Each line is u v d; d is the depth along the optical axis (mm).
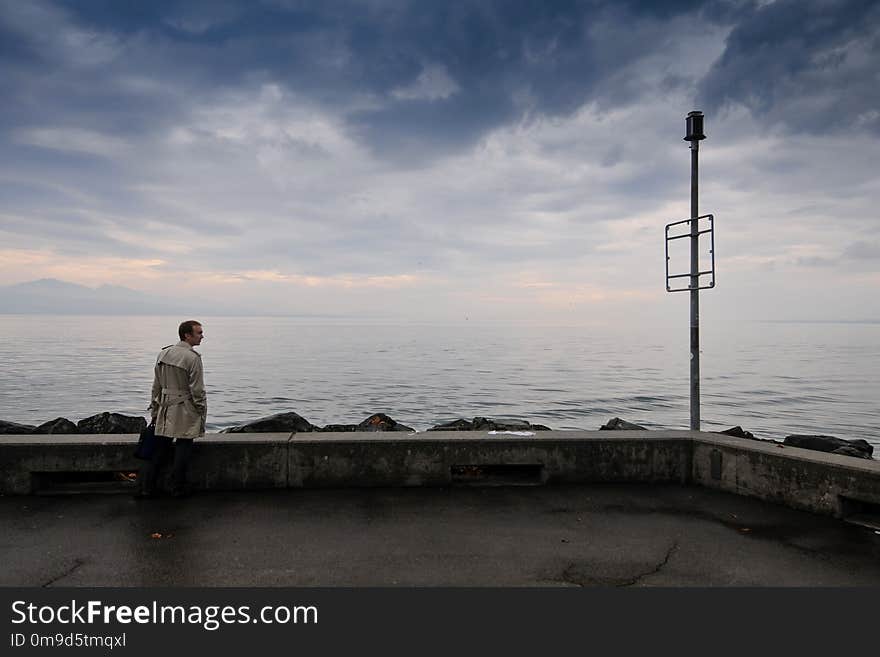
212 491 6258
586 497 6102
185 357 5957
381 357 87812
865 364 80688
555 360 82938
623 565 4406
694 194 7293
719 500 6000
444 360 81625
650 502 5934
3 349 99125
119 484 6344
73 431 13688
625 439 6582
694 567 4363
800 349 126062
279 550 4664
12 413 31234
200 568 4328
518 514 5566
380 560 4488
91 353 89562
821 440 12375
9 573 4230
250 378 52750
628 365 73750
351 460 6387
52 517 5410
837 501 5355
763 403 38375
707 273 7180
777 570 4312
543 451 6535
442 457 6449
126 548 4684
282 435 6602
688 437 6648
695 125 7203
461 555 4586
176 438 5898
